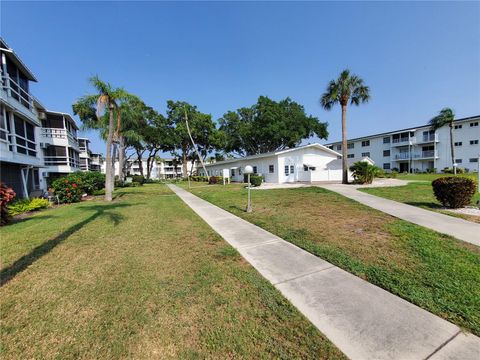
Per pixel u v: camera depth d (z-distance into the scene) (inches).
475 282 125.9
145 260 163.0
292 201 393.1
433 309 104.2
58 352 83.0
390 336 88.7
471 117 1251.2
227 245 193.8
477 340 86.2
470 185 297.6
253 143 1649.9
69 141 866.8
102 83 505.7
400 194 435.2
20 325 96.8
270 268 149.9
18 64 493.4
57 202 473.7
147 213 338.0
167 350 83.6
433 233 206.2
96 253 176.6
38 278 137.2
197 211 353.7
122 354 81.9
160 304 110.7
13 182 495.8
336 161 912.9
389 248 176.6
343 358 79.5
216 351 83.3
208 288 125.0
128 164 1980.8
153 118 1483.8
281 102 1482.5
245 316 102.0
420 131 1414.9
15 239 211.6
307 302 111.9
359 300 113.1
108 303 111.7
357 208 319.3
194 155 1866.4
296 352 82.5
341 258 160.7
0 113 432.5
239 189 688.4
